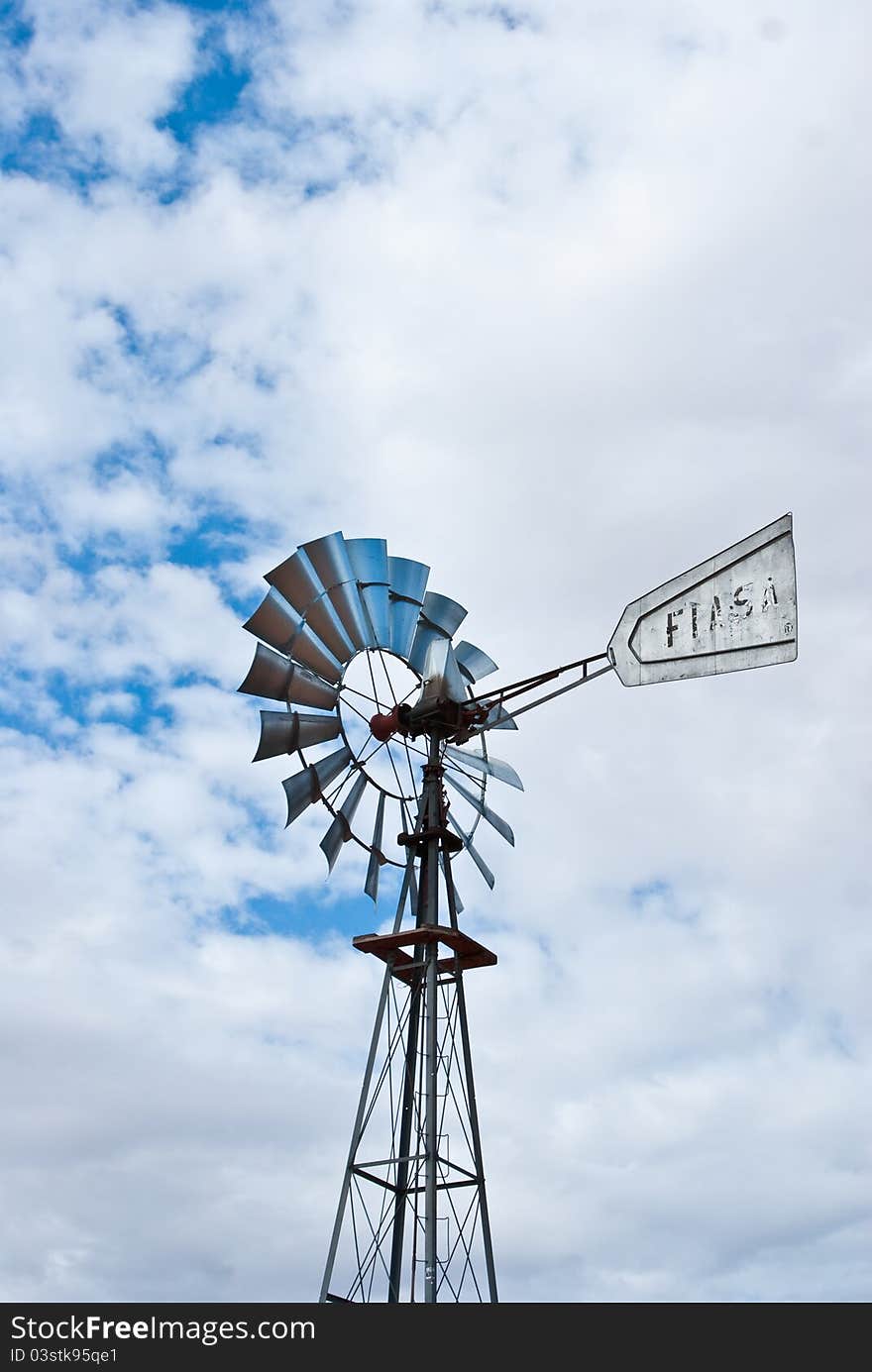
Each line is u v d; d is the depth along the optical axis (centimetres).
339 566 2617
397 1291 2352
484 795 2702
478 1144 2427
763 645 2255
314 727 2500
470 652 2828
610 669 2453
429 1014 2359
